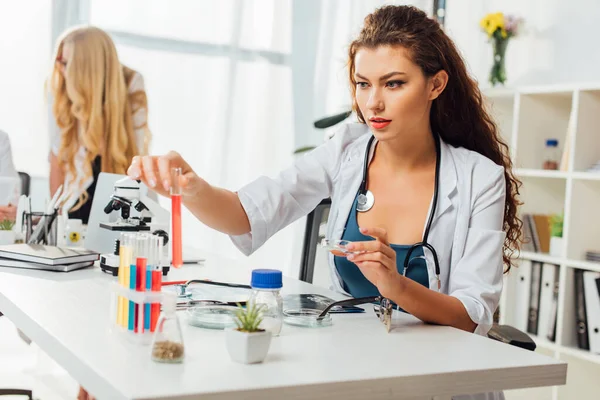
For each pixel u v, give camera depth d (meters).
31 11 3.86
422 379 1.16
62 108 3.63
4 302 1.55
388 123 1.62
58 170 3.66
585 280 3.21
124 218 2.13
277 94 4.55
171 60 4.26
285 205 1.88
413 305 1.50
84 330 1.28
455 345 1.37
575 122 3.26
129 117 3.86
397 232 1.78
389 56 1.60
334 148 1.96
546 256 3.33
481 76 4.25
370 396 1.11
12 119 3.85
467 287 1.66
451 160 1.81
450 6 4.47
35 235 2.31
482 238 1.70
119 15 4.12
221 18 4.36
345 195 1.88
